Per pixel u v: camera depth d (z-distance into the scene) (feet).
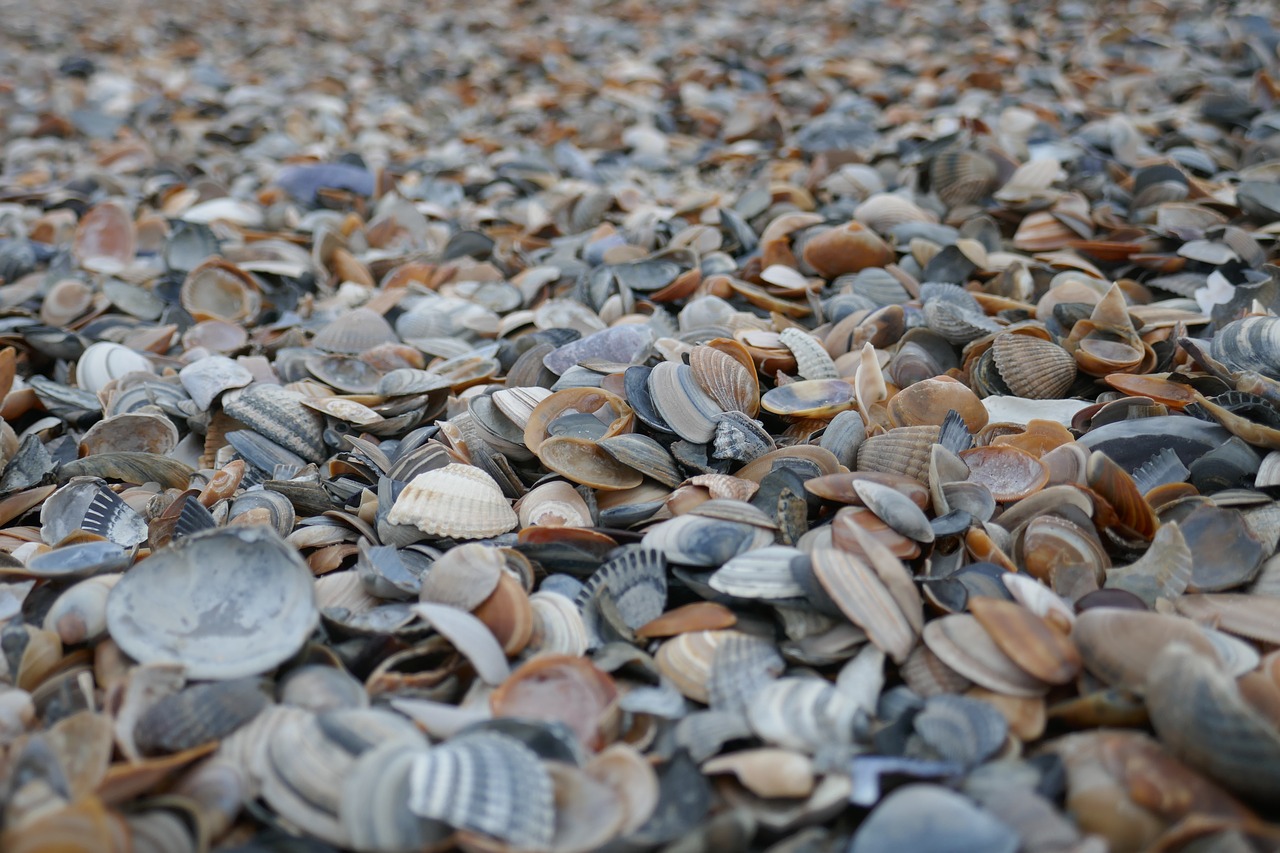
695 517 1.12
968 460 1.21
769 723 0.96
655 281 1.63
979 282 1.63
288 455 1.32
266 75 3.60
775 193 1.92
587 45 3.68
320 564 1.16
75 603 1.04
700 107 2.79
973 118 2.10
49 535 1.21
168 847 0.89
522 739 0.94
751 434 1.23
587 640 1.06
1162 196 1.76
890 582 1.04
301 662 1.02
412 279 1.82
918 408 1.28
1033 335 1.39
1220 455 1.17
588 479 1.20
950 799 0.88
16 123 3.03
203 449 1.39
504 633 1.04
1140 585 1.07
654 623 1.06
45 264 1.95
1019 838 0.87
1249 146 2.00
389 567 1.11
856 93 2.79
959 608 1.04
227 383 1.37
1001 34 3.15
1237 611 1.05
